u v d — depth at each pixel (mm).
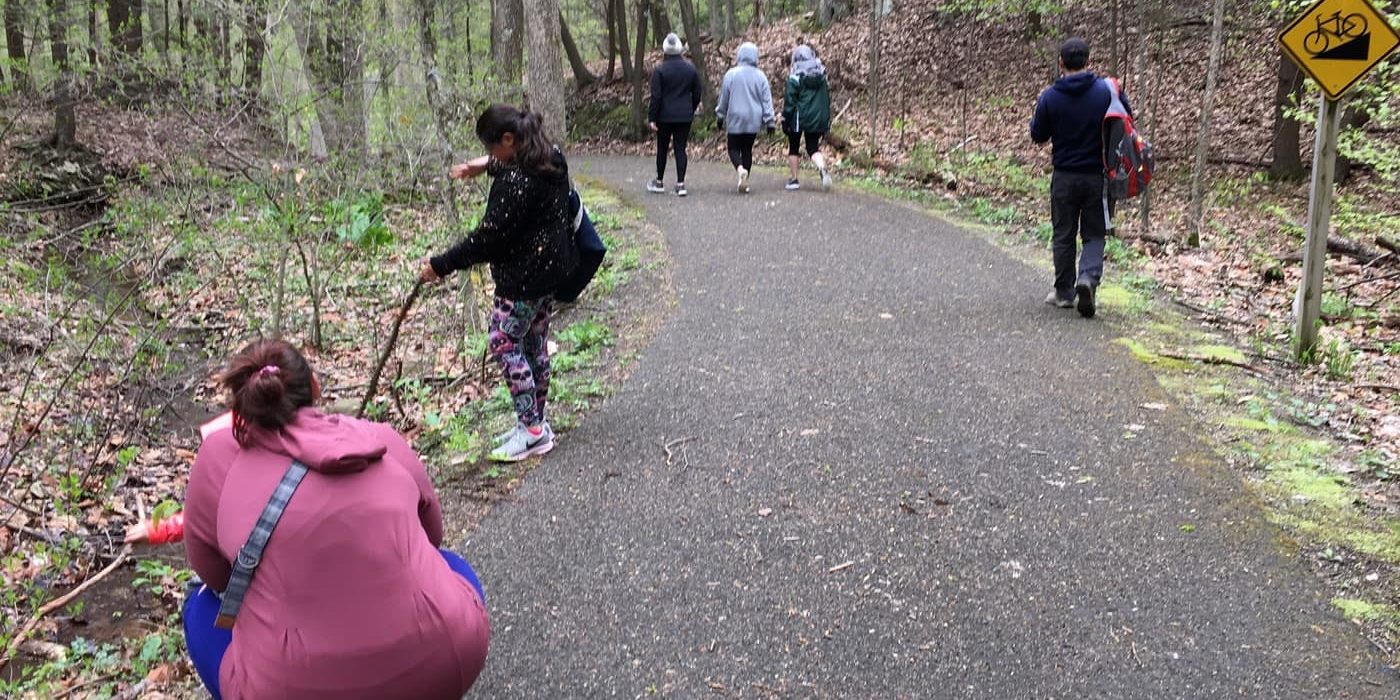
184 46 9047
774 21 32688
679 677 3193
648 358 6340
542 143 4418
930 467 4688
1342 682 3131
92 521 5281
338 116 9414
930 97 19812
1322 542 3984
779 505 4332
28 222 9320
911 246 9430
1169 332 6801
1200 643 3334
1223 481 4516
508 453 4859
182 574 4645
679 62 12258
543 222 4492
